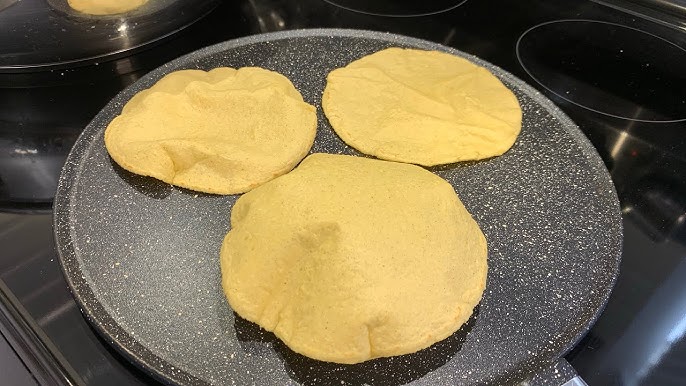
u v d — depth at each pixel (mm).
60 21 317
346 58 328
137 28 332
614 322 228
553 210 261
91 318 217
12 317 225
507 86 316
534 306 227
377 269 207
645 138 302
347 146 283
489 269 239
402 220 219
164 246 243
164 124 276
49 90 317
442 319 210
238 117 280
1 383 260
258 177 262
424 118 287
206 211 256
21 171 278
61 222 248
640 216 267
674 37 364
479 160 280
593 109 315
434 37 361
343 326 201
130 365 213
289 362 208
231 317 220
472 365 209
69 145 291
